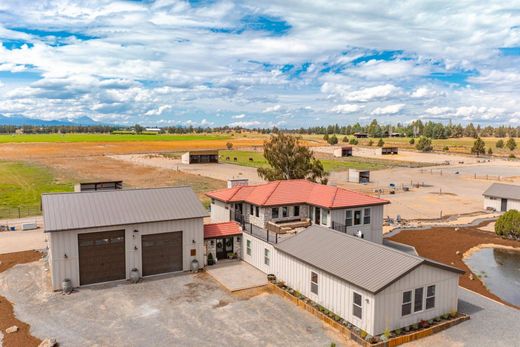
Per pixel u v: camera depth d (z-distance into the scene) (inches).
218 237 1207.6
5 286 1024.2
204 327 819.4
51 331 800.9
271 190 1368.1
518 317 868.6
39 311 888.3
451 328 813.9
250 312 886.4
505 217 1555.1
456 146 7554.1
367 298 766.5
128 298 959.0
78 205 1075.3
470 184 3090.6
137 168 3878.0
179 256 1139.3
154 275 1109.7
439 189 2847.0
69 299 951.6
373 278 784.9
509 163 4682.6
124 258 1071.0
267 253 1104.8
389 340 739.4
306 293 940.0
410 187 2915.8
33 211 2023.9
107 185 1967.3
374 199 1368.1
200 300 948.6
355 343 754.8
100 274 1048.2
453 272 853.8
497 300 978.1
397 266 800.9
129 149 6284.5
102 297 964.0
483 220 1904.5
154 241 1103.6
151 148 6515.8
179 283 1055.0
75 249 1011.9
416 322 809.5
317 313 863.7
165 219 1097.4
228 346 747.4
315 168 1891.0
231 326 823.7
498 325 828.0
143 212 1104.8
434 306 834.8
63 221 1008.2
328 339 771.4
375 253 869.8
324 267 871.7
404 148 7062.0
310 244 992.2
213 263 1194.6
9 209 2068.2
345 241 954.1
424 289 815.7
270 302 937.5
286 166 1873.8
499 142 7224.4
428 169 4077.3
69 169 3769.7
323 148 6875.0
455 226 1755.7
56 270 994.7
